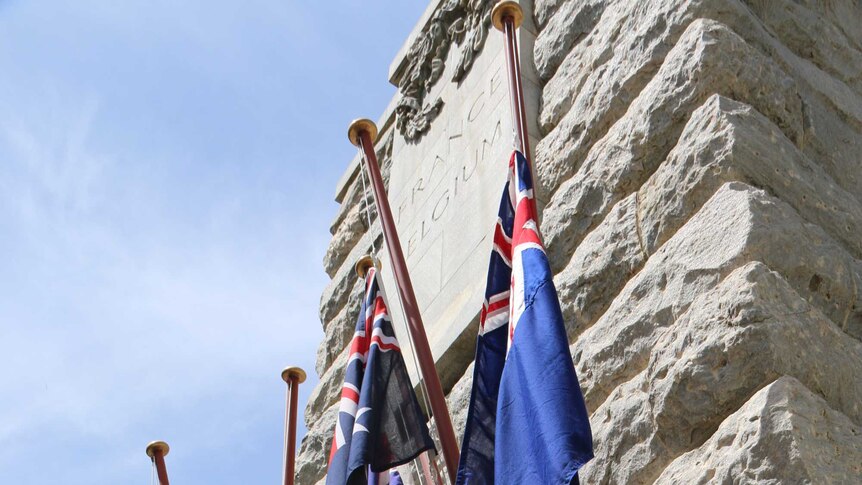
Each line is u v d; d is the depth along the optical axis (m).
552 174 10.16
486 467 8.43
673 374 8.48
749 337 8.27
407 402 9.12
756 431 8.03
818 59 10.03
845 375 8.36
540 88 10.77
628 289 9.09
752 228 8.60
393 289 11.52
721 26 9.43
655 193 9.23
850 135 9.62
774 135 9.14
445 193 11.32
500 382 8.45
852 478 7.94
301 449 11.83
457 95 11.71
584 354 9.15
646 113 9.48
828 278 8.66
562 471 7.88
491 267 8.90
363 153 9.91
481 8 11.76
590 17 10.59
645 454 8.58
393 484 9.63
